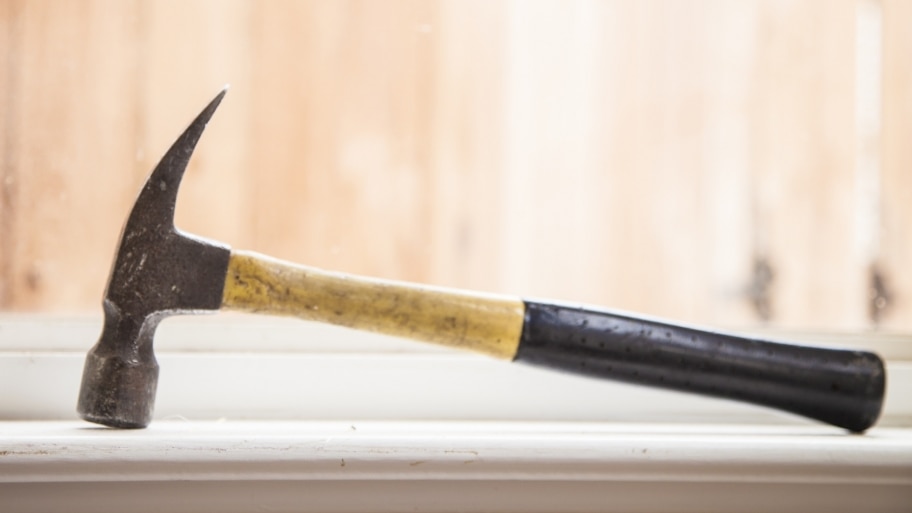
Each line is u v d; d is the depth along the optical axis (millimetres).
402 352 826
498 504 712
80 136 898
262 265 726
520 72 1021
